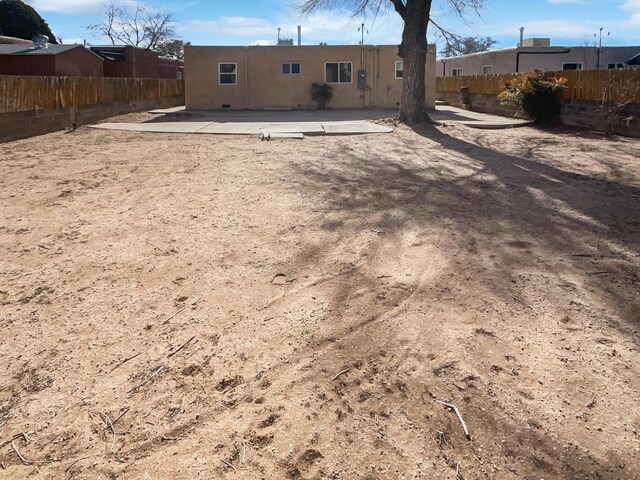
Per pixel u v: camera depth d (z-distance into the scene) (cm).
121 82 2097
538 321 383
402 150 1180
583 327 374
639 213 657
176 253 524
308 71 2619
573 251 523
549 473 243
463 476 241
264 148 1200
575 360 333
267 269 484
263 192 761
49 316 398
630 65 2728
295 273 474
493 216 646
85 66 2633
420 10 1627
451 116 2133
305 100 2639
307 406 292
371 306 409
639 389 303
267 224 612
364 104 2662
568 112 1655
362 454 256
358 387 308
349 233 582
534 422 276
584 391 302
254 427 277
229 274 473
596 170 940
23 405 298
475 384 308
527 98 1678
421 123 1659
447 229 594
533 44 2967
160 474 246
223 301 421
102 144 1269
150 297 429
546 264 490
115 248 538
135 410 293
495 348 347
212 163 995
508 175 896
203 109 2627
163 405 297
